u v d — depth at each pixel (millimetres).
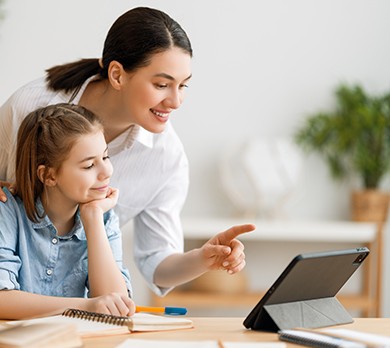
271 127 4316
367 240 4074
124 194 2217
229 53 4293
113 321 1436
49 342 1204
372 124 4082
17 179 1753
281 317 1452
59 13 4125
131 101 1865
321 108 4332
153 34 1810
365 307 4082
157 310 1663
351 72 4348
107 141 2068
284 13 4320
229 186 4223
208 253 1761
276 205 4238
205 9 4270
